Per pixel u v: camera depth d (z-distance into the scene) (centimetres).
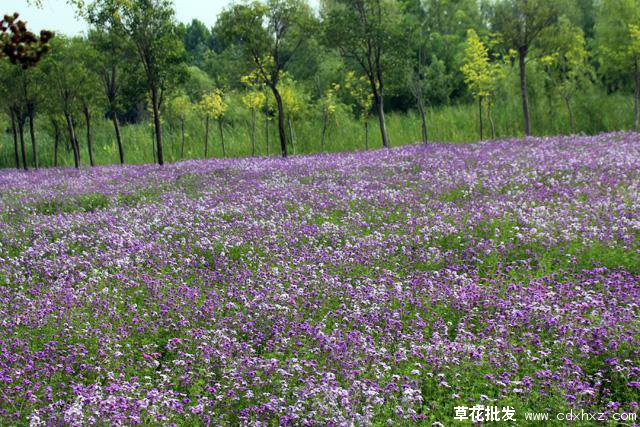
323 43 4653
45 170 5175
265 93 5788
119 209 2280
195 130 7100
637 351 857
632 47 4703
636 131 4341
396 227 1677
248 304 1142
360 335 980
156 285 1293
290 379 864
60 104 5166
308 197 2180
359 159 3297
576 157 2627
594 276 1227
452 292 1155
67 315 1122
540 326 987
